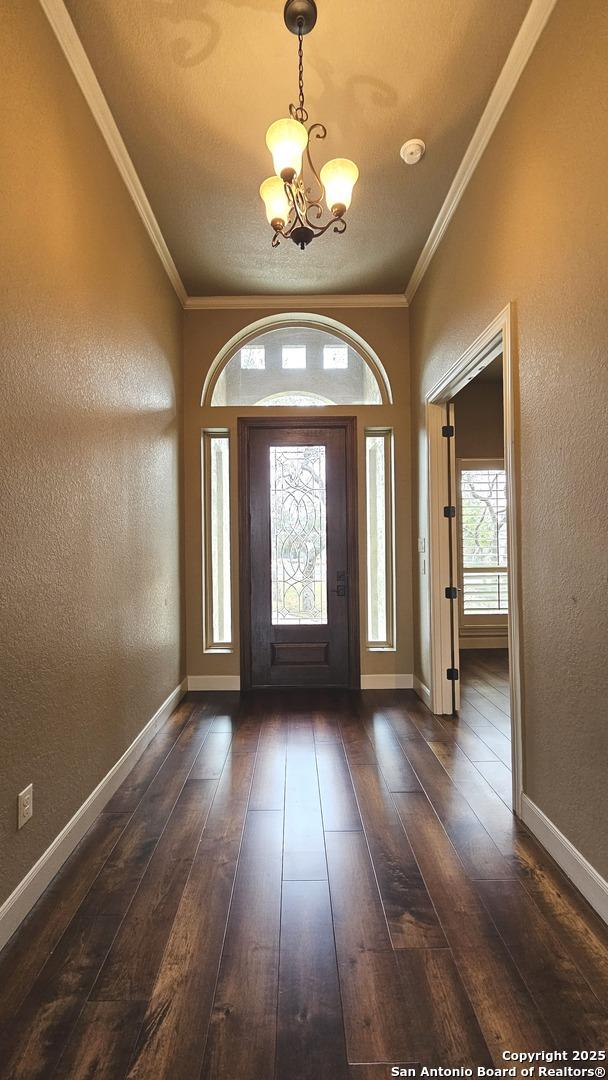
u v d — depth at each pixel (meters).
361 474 4.57
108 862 2.04
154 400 3.50
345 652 4.59
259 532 4.59
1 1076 1.21
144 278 3.25
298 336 4.80
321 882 1.91
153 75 2.30
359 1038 1.30
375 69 2.29
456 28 2.11
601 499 1.71
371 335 4.55
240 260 3.89
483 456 6.48
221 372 4.68
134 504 3.02
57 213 2.03
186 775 2.83
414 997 1.42
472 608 6.42
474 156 2.75
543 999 1.41
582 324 1.80
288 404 4.75
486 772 2.84
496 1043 1.29
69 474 2.13
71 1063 1.24
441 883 1.90
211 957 1.56
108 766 2.57
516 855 2.08
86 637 2.30
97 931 1.67
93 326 2.40
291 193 2.13
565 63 1.86
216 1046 1.28
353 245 3.73
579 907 1.78
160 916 1.74
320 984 1.46
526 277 2.22
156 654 3.50
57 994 1.43
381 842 2.17
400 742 3.28
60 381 2.05
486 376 6.23
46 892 1.87
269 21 2.07
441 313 3.51
